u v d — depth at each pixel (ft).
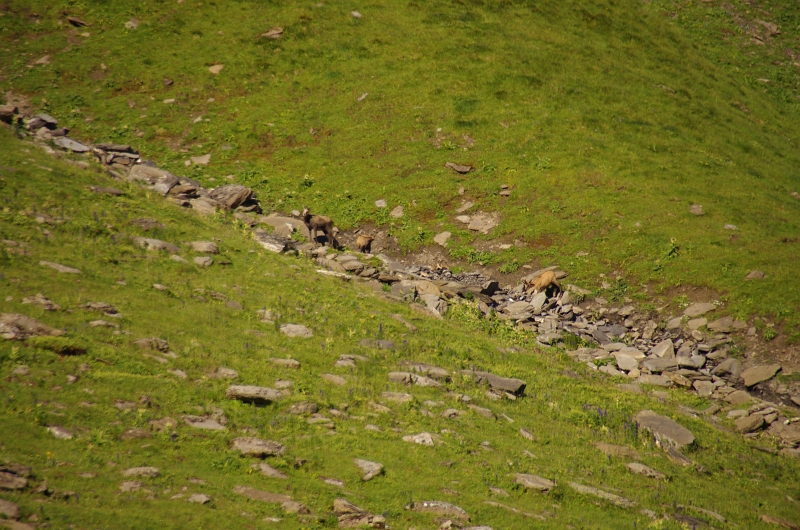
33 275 54.03
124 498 30.78
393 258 110.32
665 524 40.42
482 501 38.81
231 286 67.00
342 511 34.30
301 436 42.32
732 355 81.97
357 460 40.40
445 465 42.47
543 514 39.01
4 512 26.55
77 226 66.59
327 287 75.66
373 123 137.28
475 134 131.54
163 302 57.77
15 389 37.65
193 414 41.68
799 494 52.39
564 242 106.83
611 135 129.39
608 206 111.34
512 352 72.23
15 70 149.07
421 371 57.82
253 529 31.07
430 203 118.42
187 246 72.90
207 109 142.82
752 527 44.06
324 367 54.65
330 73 150.51
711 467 54.13
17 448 32.42
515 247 108.06
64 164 82.12
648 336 88.02
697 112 143.95
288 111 142.20
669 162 122.83
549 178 119.44
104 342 46.93
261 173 127.13
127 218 73.46
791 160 138.31
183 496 32.42
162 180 95.09
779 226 105.19
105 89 146.51
